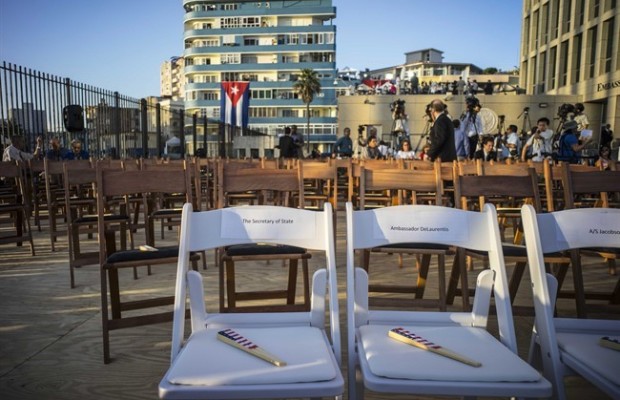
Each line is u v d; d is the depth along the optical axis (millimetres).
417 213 1636
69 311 3357
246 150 27297
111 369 2416
